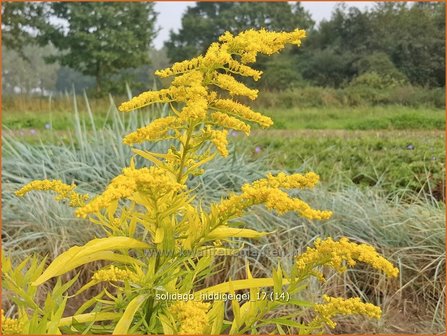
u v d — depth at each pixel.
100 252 1.85
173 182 1.70
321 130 9.92
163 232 1.81
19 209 3.87
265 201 1.63
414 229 3.68
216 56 1.70
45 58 16.64
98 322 2.56
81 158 4.71
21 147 4.99
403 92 13.58
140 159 4.62
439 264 3.24
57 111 12.27
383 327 3.08
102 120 10.45
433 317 3.17
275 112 12.91
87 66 16.33
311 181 1.66
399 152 6.35
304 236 3.56
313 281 3.16
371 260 1.66
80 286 3.37
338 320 3.12
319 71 15.84
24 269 3.27
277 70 15.14
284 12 16.52
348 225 3.69
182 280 2.19
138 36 16.62
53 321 1.80
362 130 10.19
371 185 5.55
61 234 3.54
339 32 16.58
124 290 1.95
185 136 1.85
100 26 16.11
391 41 15.58
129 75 16.80
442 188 4.96
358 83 14.46
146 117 5.26
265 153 5.63
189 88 1.66
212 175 4.30
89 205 1.38
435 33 15.09
